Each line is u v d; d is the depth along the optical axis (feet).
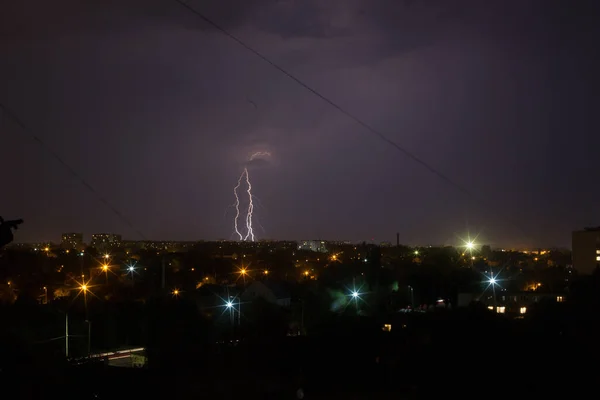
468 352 71.56
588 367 68.08
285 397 67.21
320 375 74.43
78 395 65.57
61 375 67.97
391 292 203.21
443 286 206.28
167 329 120.78
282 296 186.29
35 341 99.40
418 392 68.18
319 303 158.71
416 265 271.69
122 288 200.95
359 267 237.66
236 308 153.48
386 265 284.20
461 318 80.12
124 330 136.77
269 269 319.27
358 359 79.82
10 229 36.78
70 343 119.65
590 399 61.67
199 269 286.46
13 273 204.85
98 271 253.24
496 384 65.87
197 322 123.85
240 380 72.49
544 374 66.49
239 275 285.64
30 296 163.84
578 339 74.79
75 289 202.39
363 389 69.31
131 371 75.72
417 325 87.45
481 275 228.02
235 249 501.56
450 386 67.31
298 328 140.77
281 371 76.28
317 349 84.38
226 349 88.12
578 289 118.21
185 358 83.30
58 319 128.36
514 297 180.04
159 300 131.13
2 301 149.79
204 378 73.20
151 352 91.45
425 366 72.13
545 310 94.22
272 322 122.52
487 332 75.66
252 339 94.79
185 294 174.91
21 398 61.26
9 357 67.26
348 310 168.66
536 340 74.59
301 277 281.54
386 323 106.42
